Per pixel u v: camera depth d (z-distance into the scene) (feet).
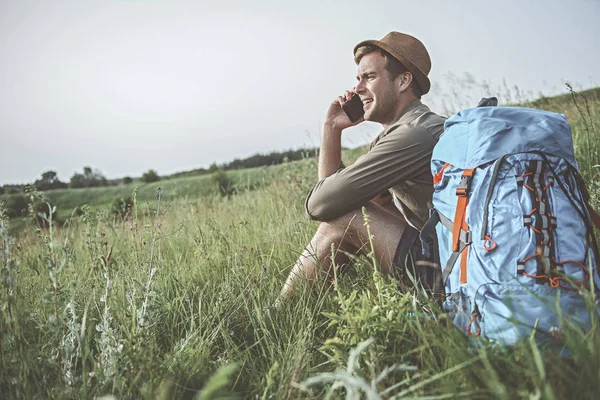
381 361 5.71
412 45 8.73
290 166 20.36
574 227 5.52
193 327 7.88
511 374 4.69
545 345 4.85
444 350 5.42
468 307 5.62
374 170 7.93
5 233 6.50
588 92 21.83
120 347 6.30
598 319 4.83
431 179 7.98
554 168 5.88
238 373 6.75
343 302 6.48
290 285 8.61
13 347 6.17
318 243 8.70
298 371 5.98
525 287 5.10
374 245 8.18
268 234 12.19
